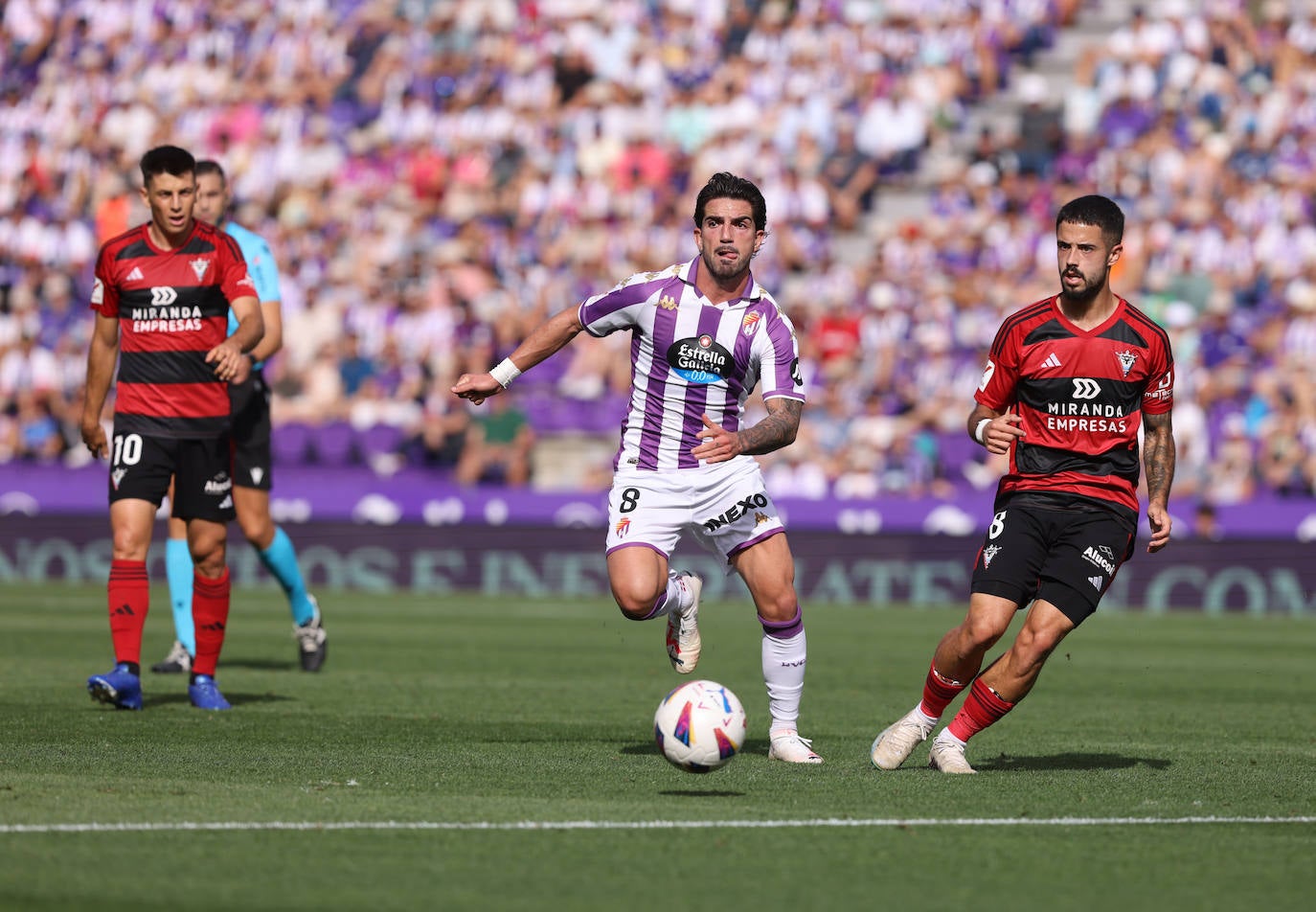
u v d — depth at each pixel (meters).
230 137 96.69
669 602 23.19
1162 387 21.64
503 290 83.62
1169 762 23.53
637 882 14.64
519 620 54.06
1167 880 15.12
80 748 22.92
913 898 14.26
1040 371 21.53
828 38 91.31
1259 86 86.00
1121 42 88.00
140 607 27.92
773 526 22.97
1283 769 22.83
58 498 71.06
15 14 105.56
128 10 104.00
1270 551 62.62
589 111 90.62
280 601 61.28
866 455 71.06
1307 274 77.00
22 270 91.75
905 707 31.25
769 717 29.20
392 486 69.38
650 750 23.69
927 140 88.25
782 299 80.19
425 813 17.81
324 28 100.44
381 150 93.81
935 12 91.81
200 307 27.58
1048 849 16.45
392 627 50.66
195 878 14.63
